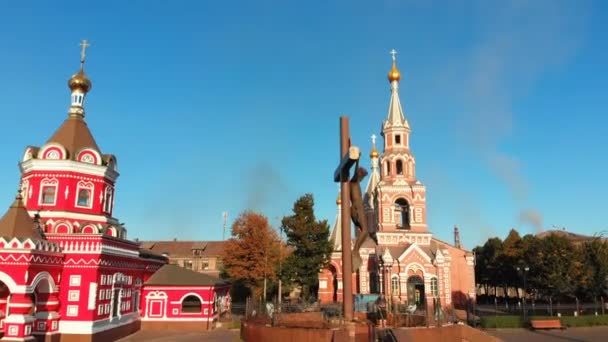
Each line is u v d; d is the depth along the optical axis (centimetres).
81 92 5003
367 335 2594
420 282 6644
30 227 3722
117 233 4741
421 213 7319
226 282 6406
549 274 6419
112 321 4309
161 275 5503
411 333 2714
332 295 7612
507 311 6988
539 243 6925
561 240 6731
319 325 2712
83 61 5103
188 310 5356
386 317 3219
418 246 6725
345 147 2405
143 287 5288
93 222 4572
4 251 3438
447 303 6606
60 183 4497
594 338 4397
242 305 7625
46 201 4466
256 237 7250
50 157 4522
